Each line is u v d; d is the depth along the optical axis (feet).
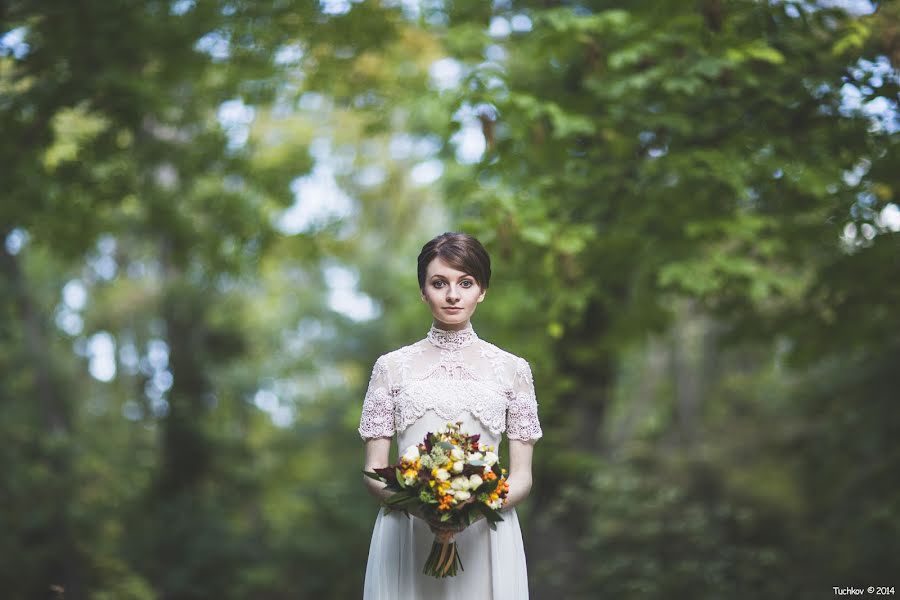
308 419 74.18
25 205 29.45
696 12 21.93
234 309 60.03
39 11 24.63
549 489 36.68
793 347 31.40
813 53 22.43
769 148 24.27
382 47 29.48
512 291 32.40
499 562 11.37
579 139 26.32
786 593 35.78
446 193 34.40
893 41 20.71
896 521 40.98
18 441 51.57
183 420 57.06
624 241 25.73
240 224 39.04
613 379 40.83
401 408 11.29
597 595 34.55
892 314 29.63
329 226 41.47
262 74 29.50
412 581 11.35
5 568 46.29
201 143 34.99
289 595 54.19
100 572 49.06
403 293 40.47
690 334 79.77
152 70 29.27
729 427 70.79
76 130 34.65
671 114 23.62
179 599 50.98
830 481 52.47
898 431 46.91
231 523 56.24
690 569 33.12
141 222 42.91
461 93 22.33
